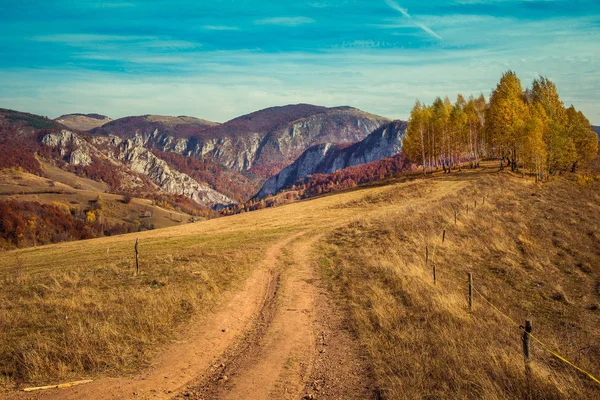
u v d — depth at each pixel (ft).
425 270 68.28
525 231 102.99
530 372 28.68
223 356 37.76
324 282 67.05
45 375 31.17
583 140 233.14
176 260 80.94
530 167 212.43
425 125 253.65
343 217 152.05
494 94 222.48
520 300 59.77
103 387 29.89
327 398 28.76
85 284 61.57
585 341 42.27
